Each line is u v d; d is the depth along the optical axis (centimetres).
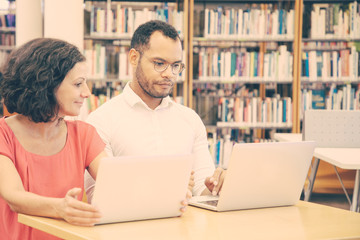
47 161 154
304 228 137
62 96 146
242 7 541
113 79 517
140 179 135
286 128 536
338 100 534
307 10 532
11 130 152
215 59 526
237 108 528
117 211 135
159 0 533
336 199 468
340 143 342
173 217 147
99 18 516
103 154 169
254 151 152
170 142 209
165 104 211
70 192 131
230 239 124
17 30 541
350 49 534
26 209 136
